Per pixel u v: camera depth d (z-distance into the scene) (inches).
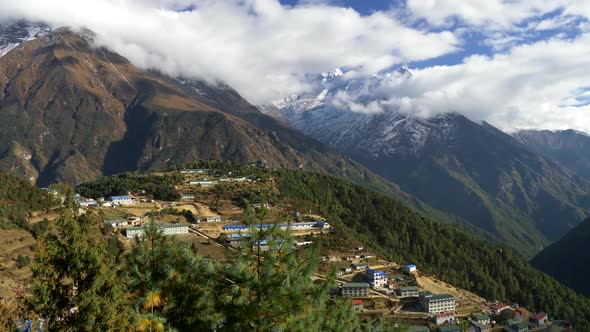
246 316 692.1
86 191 7480.3
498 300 6358.3
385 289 5246.1
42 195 5369.1
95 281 826.8
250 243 732.0
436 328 4515.3
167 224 5570.9
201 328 719.1
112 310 820.0
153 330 722.2
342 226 7042.3
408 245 7519.7
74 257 839.7
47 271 828.6
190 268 749.3
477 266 7180.1
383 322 916.6
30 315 800.9
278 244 729.6
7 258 3735.2
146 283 746.2
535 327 5723.4
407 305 5044.3
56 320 824.9
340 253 5999.0
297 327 701.9
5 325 761.6
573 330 5748.0
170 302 736.3
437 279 6422.2
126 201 6786.4
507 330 5128.0
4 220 4419.3
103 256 876.6
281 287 698.8
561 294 6860.2
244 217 749.3
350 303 829.2
